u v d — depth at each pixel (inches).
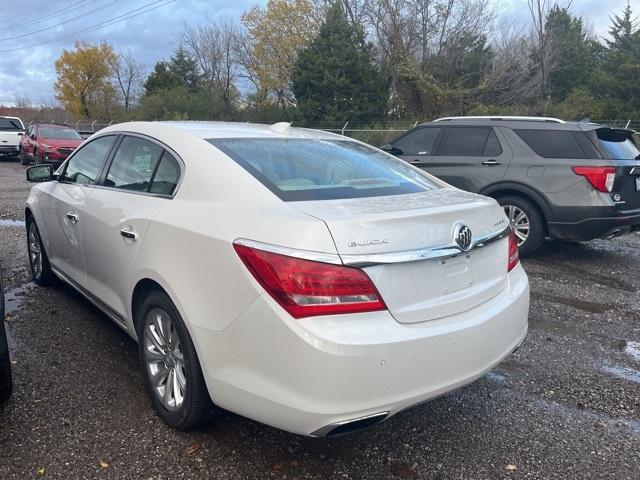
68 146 757.3
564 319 205.6
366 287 98.9
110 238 143.5
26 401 135.2
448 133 319.6
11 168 795.4
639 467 118.3
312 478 111.4
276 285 98.5
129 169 150.7
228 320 105.5
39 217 202.2
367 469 115.0
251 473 112.0
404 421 133.7
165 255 120.5
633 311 216.1
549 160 281.6
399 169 151.3
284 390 98.8
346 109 1229.7
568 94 1238.3
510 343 123.0
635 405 144.4
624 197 272.8
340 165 139.0
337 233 99.0
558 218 279.1
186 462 114.7
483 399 145.2
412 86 1167.0
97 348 165.2
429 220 108.5
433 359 104.3
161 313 125.2
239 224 108.3
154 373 129.7
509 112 1032.2
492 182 295.7
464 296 113.4
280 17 1646.2
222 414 122.6
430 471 115.1
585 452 123.2
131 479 109.1
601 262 290.5
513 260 133.0
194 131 140.6
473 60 1155.3
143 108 1662.2
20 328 177.8
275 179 121.2
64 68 2144.4
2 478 107.7
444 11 1167.6
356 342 96.0
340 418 96.8
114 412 131.6
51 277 212.8
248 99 1733.5
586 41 1562.5
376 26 1237.1
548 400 145.6
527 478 113.7
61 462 113.2
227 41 1983.3
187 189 126.1
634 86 1135.6
